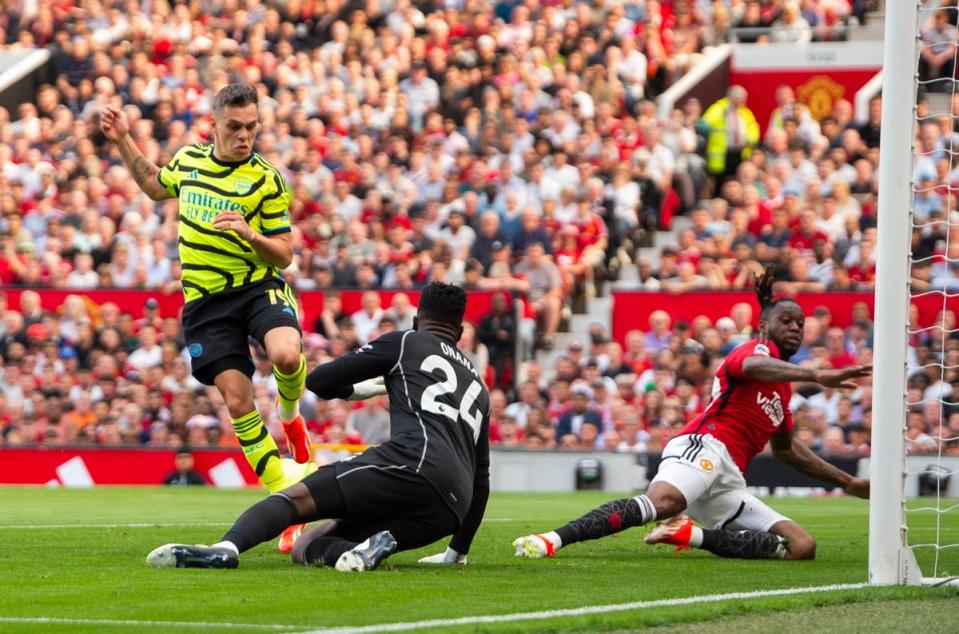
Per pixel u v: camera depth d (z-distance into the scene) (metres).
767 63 51.72
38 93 50.84
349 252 41.59
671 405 35.66
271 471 15.77
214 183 15.73
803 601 11.73
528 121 45.72
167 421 38.34
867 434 34.75
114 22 52.56
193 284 15.84
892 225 13.09
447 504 13.82
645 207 44.12
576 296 41.44
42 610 11.03
